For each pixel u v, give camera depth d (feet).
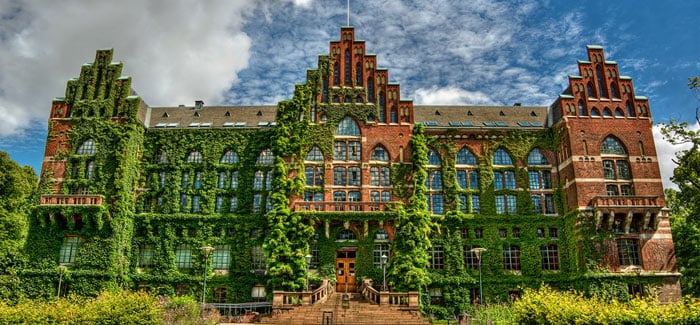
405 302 133.39
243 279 167.12
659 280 158.20
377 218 163.84
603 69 183.32
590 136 174.19
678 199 168.76
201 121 193.16
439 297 166.61
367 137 180.96
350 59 191.11
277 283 156.35
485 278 167.94
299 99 182.39
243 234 171.73
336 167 178.40
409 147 180.45
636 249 163.02
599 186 168.35
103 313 83.30
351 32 193.57
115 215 164.66
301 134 179.11
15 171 182.60
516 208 177.37
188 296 157.79
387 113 184.03
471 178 181.06
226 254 171.94
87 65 184.55
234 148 182.70
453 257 169.58
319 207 165.58
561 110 178.50
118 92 180.65
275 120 192.24
